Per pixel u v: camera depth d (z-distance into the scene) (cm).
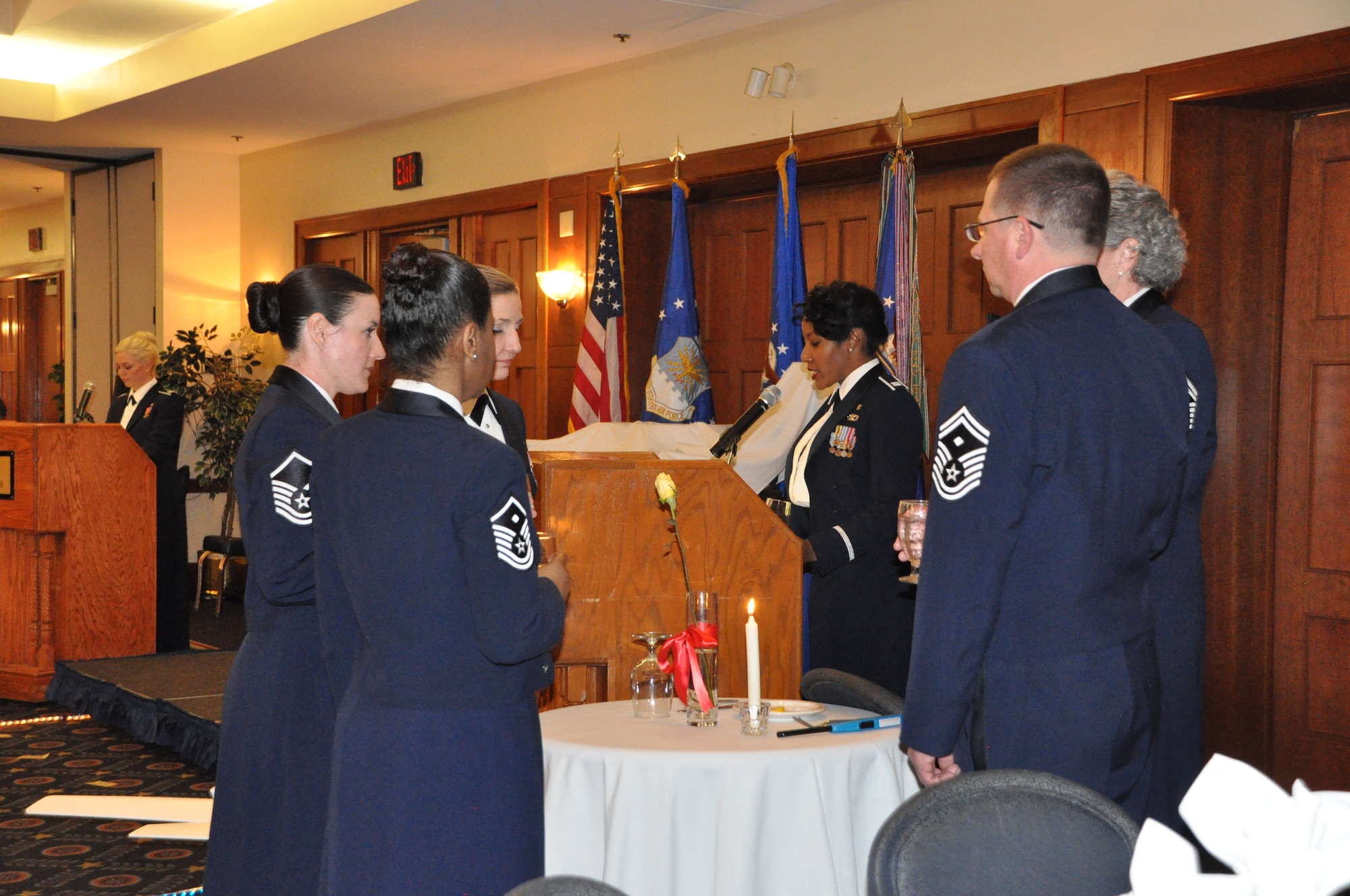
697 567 263
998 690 170
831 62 536
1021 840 125
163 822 367
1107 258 212
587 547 259
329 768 215
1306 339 416
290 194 889
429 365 171
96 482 546
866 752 212
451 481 164
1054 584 167
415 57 640
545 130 685
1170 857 83
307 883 214
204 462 865
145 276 938
